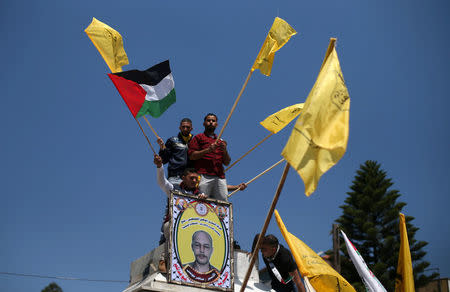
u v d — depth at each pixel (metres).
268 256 8.48
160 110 9.84
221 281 8.82
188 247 8.76
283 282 8.70
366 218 31.50
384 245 30.00
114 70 10.01
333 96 6.49
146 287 8.37
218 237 9.04
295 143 6.33
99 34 10.07
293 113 11.05
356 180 34.22
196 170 9.97
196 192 9.70
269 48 10.40
